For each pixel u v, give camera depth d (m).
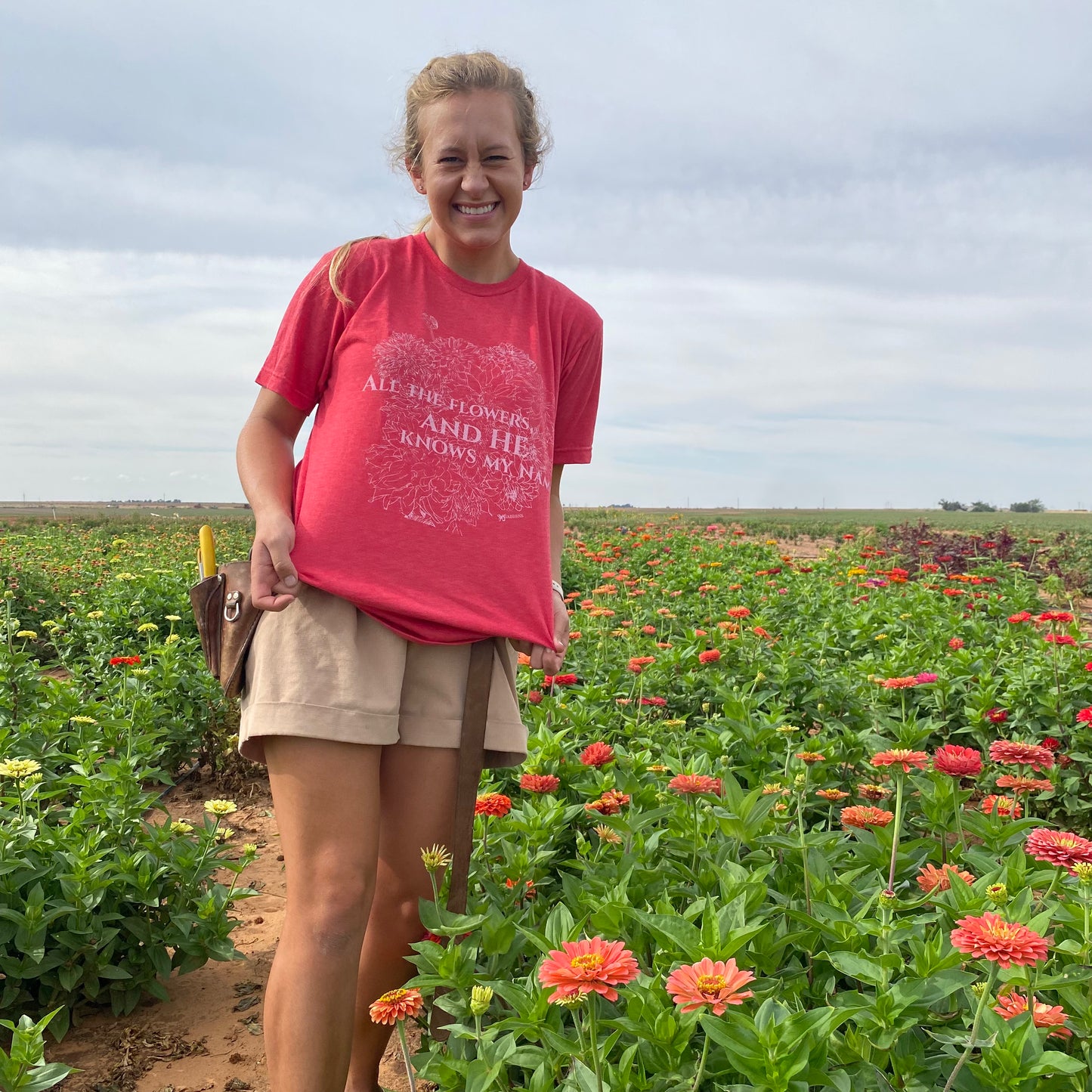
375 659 1.93
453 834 2.08
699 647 6.15
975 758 2.69
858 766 4.11
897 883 2.71
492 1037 1.91
